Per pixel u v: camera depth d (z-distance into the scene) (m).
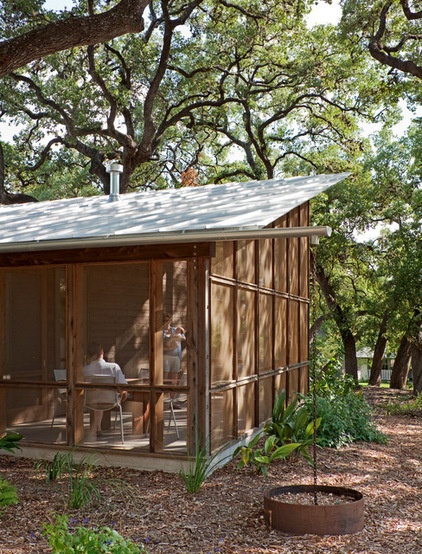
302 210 14.80
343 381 15.88
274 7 22.30
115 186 12.39
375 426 11.58
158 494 7.41
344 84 24.84
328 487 6.89
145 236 7.80
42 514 6.64
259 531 6.23
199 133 28.86
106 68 22.70
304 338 14.98
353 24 19.64
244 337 10.25
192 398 8.40
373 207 29.53
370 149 29.59
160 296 8.68
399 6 20.12
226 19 23.39
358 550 5.74
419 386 25.34
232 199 10.52
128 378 8.83
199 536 6.08
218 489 7.62
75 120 22.89
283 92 26.69
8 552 5.60
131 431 8.80
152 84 22.95
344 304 30.95
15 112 24.38
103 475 8.30
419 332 25.36
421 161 27.11
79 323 9.10
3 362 9.57
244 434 10.00
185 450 8.46
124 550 4.51
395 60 19.23
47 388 9.28
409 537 6.13
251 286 10.62
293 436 9.05
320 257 28.78
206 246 8.33
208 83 24.89
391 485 8.04
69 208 11.59
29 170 26.62
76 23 10.62
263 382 11.34
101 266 8.99
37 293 9.41
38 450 9.22
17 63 10.51
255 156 30.22
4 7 19.66
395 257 27.97
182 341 8.52
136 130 29.19
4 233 9.38
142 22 11.23
